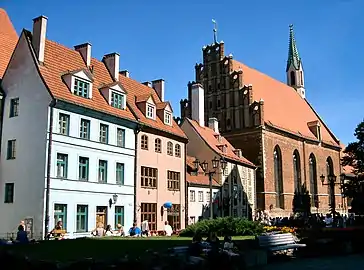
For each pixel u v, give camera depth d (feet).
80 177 114.52
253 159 218.59
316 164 266.57
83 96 120.06
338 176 287.89
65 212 108.68
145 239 87.10
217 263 53.11
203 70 243.40
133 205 130.52
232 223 100.42
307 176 255.91
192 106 208.64
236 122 226.79
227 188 184.55
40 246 66.33
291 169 241.76
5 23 136.46
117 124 128.47
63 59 124.36
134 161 133.28
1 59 124.36
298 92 315.99
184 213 153.99
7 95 116.37
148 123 141.90
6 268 39.60
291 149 243.60
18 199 107.86
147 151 139.64
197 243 53.98
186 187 156.97
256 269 58.39
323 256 75.92
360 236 85.71
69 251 56.95
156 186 141.69
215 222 101.45
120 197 126.00
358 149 163.73
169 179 149.07
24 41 116.47
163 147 147.74
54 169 106.93
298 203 241.76
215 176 181.16
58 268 39.75
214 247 54.95
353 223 148.05
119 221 125.59
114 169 125.49
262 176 214.90
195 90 208.95
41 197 103.91
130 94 147.74
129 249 60.75
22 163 109.29
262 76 274.36
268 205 215.10
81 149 115.03
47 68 115.44
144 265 44.11
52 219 104.78
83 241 80.33
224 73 235.40
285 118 254.06
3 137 114.32
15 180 109.50
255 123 220.84
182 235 103.19
